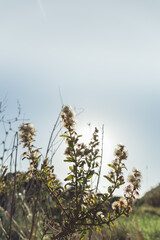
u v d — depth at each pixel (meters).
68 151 1.94
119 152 1.95
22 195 2.63
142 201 11.24
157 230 6.21
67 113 1.93
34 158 1.95
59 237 1.89
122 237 3.82
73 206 1.97
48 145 2.36
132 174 1.98
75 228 1.89
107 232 3.02
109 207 1.92
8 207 2.76
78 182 1.90
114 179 1.93
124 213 1.89
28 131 1.95
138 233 4.25
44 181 1.94
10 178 2.70
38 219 2.33
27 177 2.47
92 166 1.90
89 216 1.88
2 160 2.69
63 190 1.92
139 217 7.99
